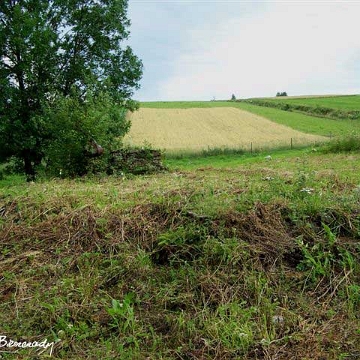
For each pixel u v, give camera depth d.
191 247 4.53
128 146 13.97
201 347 3.39
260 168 11.30
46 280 4.29
